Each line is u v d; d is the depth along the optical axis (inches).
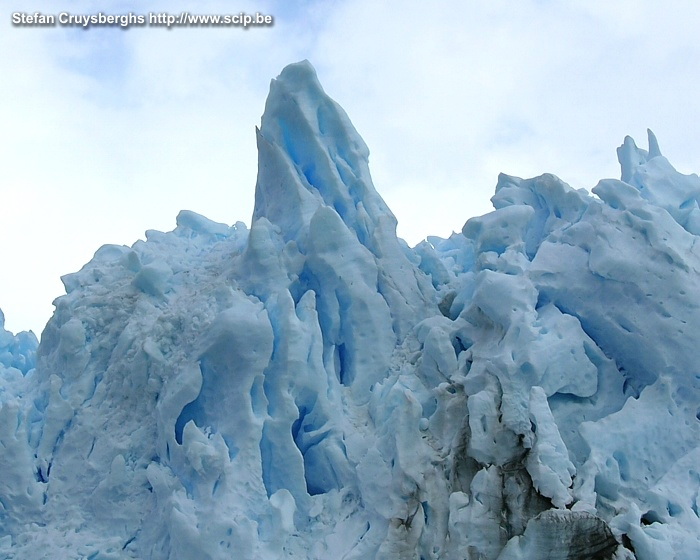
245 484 408.2
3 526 466.9
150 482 443.2
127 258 562.3
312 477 455.5
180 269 563.8
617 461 394.6
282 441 432.1
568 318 436.1
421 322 490.9
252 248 491.8
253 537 383.2
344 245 493.0
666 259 424.2
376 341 485.4
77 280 575.2
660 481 384.2
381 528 401.4
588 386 423.2
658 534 350.9
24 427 487.2
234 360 436.5
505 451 391.5
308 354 453.7
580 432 397.7
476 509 378.9
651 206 450.6
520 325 422.6
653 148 576.4
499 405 403.9
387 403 448.8
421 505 394.9
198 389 440.1
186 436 426.6
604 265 434.0
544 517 354.6
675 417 406.3
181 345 470.6
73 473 478.0
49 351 554.6
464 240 661.9
